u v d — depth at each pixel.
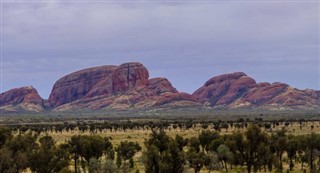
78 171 95.19
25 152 85.88
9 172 78.12
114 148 134.00
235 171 100.94
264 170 100.75
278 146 103.62
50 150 85.81
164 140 99.19
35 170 81.81
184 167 86.81
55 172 83.31
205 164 95.38
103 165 92.00
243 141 90.81
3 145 92.44
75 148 101.69
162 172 78.88
